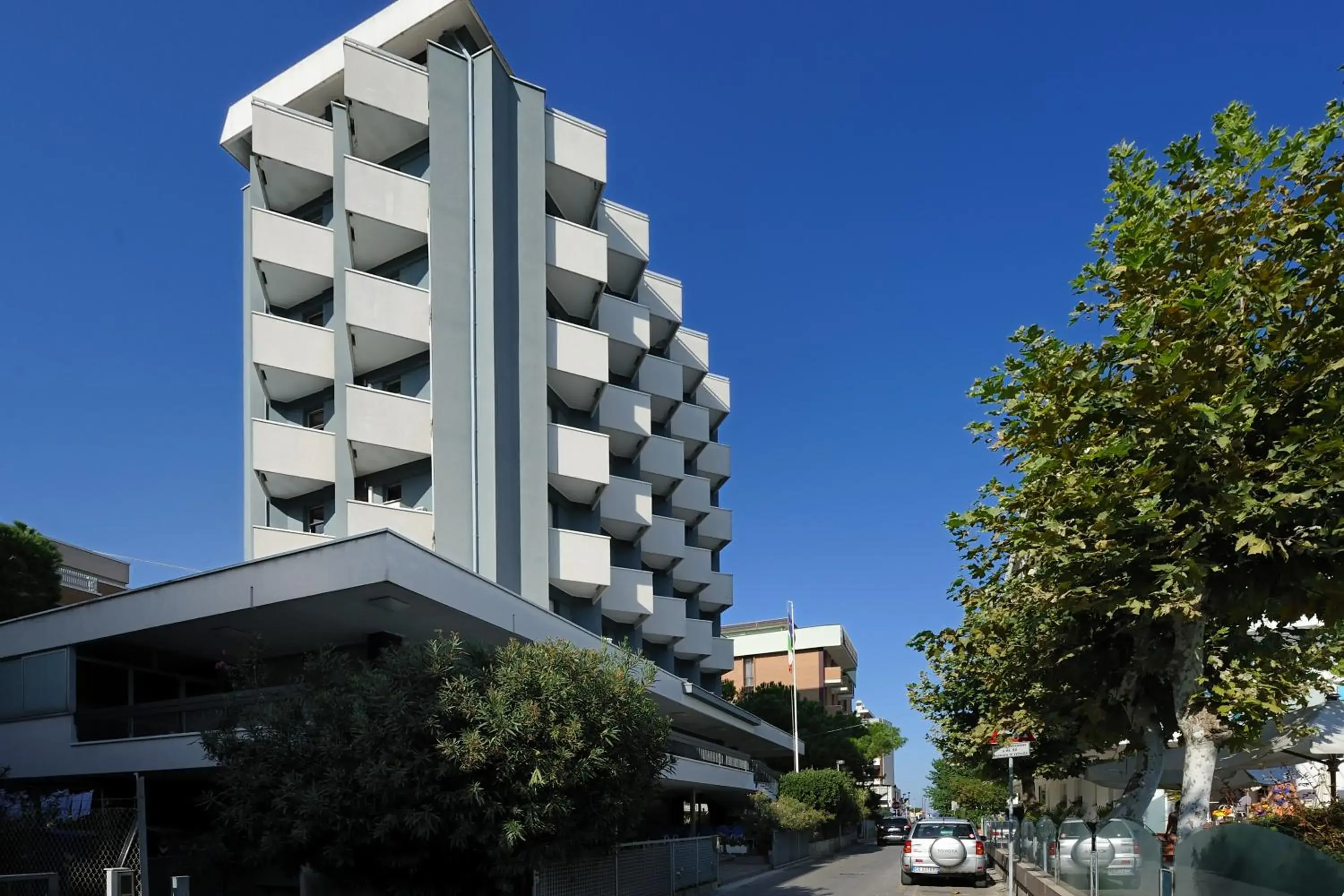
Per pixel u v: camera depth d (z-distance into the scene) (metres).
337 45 32.09
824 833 43.44
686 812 40.50
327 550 15.92
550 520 30.39
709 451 44.88
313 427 29.52
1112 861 12.11
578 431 30.23
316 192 31.00
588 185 32.75
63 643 18.88
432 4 30.44
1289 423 7.65
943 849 23.28
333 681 12.92
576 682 12.76
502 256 28.78
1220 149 8.49
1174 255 8.51
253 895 16.02
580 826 12.87
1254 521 7.44
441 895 12.41
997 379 9.25
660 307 39.38
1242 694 11.21
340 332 28.00
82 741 18.28
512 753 11.55
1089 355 9.03
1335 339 7.08
